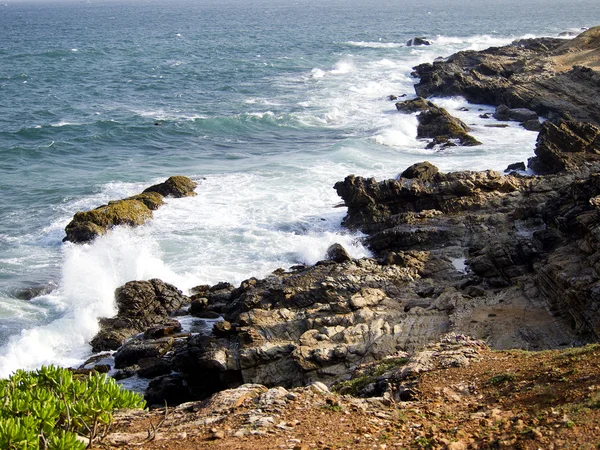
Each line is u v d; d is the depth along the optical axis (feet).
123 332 101.14
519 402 47.09
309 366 78.95
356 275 98.48
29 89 293.64
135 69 348.18
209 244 125.08
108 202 140.67
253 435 44.09
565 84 218.79
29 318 102.89
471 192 124.88
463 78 242.17
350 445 41.98
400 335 82.64
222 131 211.20
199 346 85.35
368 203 125.90
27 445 36.86
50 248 125.49
